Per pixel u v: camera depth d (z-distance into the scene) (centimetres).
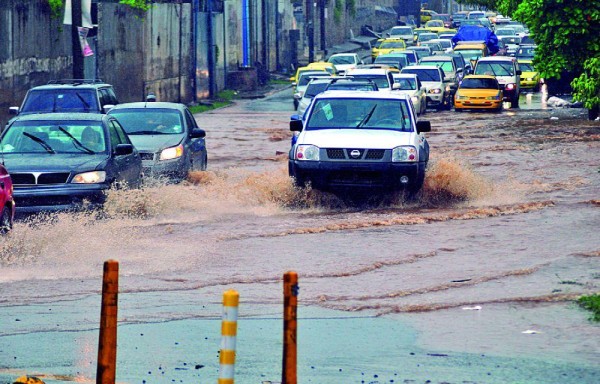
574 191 4875
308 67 12444
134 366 2133
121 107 5388
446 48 17988
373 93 4806
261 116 10975
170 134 5228
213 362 2169
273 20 17950
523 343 2292
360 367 2109
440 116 10331
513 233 3753
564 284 2878
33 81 7881
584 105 8794
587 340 2309
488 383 1991
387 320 2523
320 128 4634
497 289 2836
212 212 4338
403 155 4388
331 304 2697
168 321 2536
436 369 2092
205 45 13300
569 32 8544
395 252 3412
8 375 2061
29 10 7769
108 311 1666
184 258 3331
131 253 3428
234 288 2914
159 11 11275
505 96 11475
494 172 5678
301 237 3728
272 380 2025
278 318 2567
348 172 4403
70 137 4266
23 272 3144
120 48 10012
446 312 2595
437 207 4488
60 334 2411
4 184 3575
